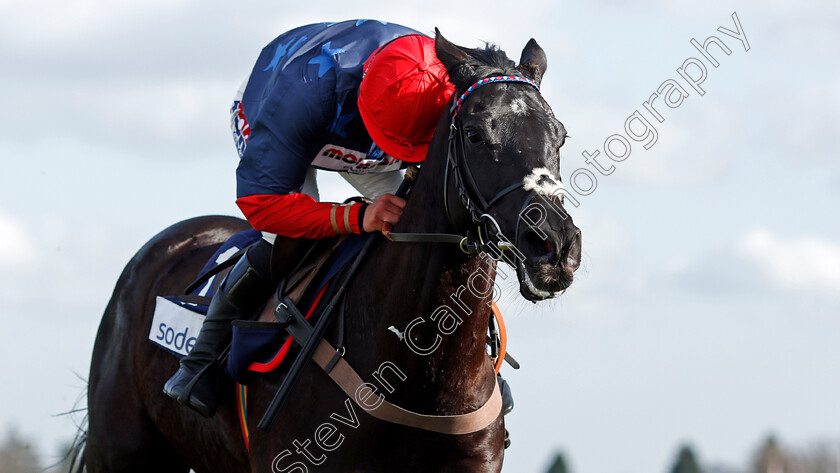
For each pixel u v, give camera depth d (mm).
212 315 6020
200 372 5922
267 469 5473
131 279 7270
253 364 5645
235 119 6422
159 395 6680
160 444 6988
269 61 5945
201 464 6480
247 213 5516
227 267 6461
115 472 7051
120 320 7160
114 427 7008
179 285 6965
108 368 7125
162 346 6617
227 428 6059
